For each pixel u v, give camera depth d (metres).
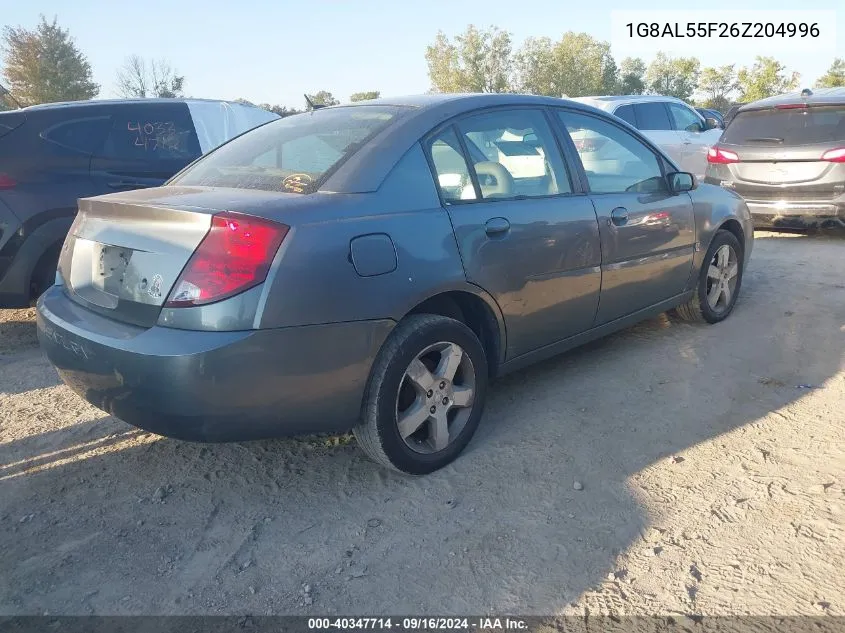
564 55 60.75
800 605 2.29
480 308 3.34
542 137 3.75
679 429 3.48
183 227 2.59
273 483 3.15
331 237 2.66
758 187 8.35
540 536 2.69
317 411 2.73
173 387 2.47
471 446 3.39
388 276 2.81
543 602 2.35
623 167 4.23
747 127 8.58
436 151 3.20
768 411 3.64
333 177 2.93
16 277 5.05
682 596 2.35
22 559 2.67
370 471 3.22
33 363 4.83
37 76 49.47
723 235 4.98
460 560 2.57
